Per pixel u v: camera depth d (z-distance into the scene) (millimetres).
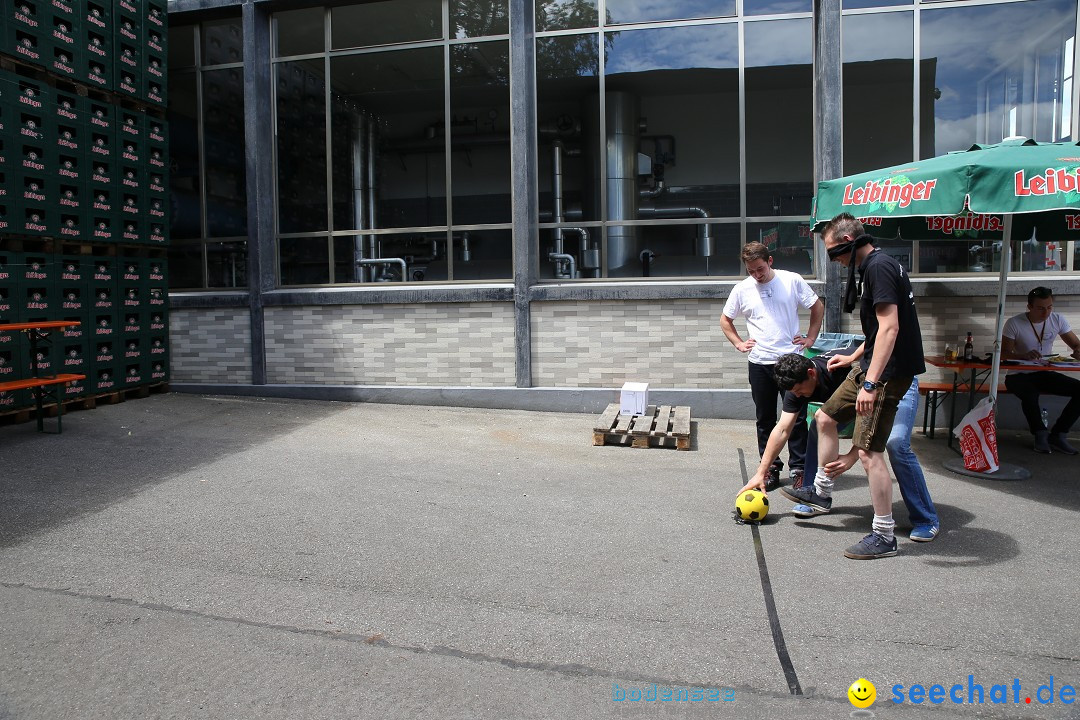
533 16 8961
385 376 9000
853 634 3406
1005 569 4145
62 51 7559
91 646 3264
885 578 4027
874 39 8141
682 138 8812
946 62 8094
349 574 4051
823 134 8227
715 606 3695
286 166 9562
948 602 3730
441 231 9242
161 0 8875
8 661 3131
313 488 5527
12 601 3674
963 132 8109
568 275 8961
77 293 7824
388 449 6754
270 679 3021
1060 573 4090
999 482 5910
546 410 8555
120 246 8391
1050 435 7031
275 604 3688
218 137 9695
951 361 6969
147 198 8648
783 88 8547
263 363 9289
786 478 6008
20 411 7234
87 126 7828
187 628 3439
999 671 3092
